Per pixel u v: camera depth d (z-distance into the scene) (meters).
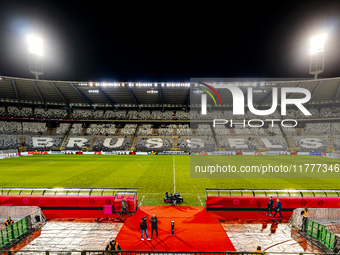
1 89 48.94
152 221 10.00
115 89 51.81
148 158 41.91
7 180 21.53
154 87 51.06
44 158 41.38
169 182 21.08
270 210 12.99
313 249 9.33
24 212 12.40
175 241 9.85
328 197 13.62
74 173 25.36
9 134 52.53
